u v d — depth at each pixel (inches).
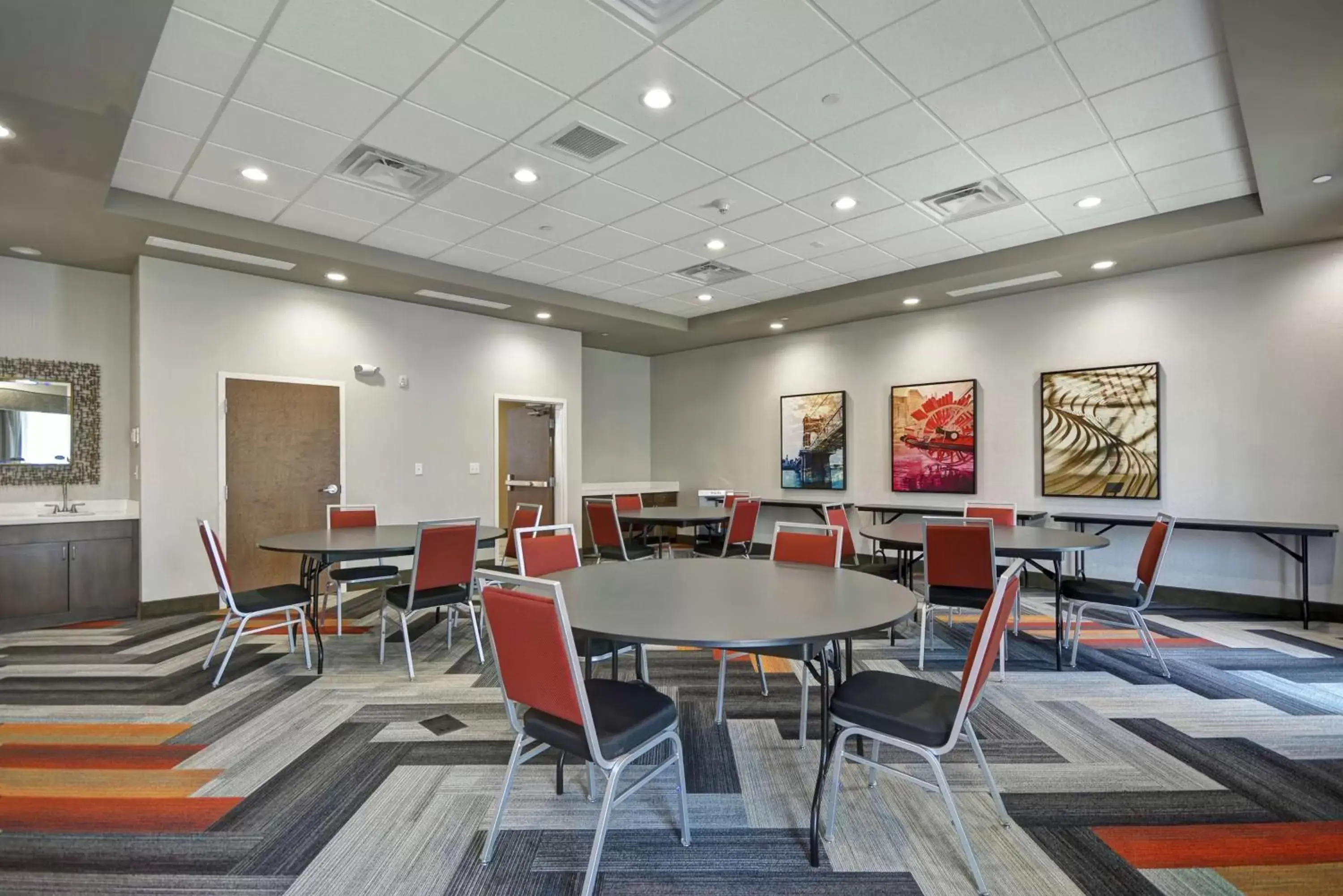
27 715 118.7
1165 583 207.0
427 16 95.8
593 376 349.1
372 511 195.5
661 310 285.6
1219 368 196.4
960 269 215.0
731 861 75.4
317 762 100.4
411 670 138.9
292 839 79.7
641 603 85.4
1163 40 102.1
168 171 146.6
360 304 234.4
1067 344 225.6
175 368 194.7
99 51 96.7
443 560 140.2
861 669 145.3
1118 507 214.2
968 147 137.7
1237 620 185.6
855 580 102.8
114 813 85.4
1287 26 93.0
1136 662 148.2
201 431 199.0
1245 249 187.5
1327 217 162.9
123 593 191.2
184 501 195.9
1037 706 122.1
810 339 300.2
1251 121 119.2
